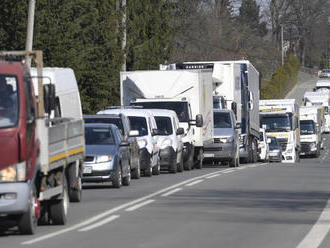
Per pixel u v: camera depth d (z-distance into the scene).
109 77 84.50
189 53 157.62
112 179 52.22
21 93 30.03
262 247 27.73
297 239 29.55
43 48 69.75
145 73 77.81
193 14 161.12
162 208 40.25
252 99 99.31
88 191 50.84
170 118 71.25
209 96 82.56
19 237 30.30
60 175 33.75
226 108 88.69
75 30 72.94
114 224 34.12
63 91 43.19
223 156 85.12
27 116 30.19
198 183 56.91
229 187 53.25
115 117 61.09
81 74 75.62
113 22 84.50
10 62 30.69
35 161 30.41
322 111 194.00
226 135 85.44
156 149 67.25
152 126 67.00
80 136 38.38
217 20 175.50
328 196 46.69
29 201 29.91
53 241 29.23
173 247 27.77
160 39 103.56
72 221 35.25
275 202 43.12
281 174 67.94
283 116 124.12
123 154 54.28
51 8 70.62
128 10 92.81
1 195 29.30
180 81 77.19
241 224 33.91
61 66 71.31
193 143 77.62
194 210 39.28
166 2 104.31
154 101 76.94
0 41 69.06
